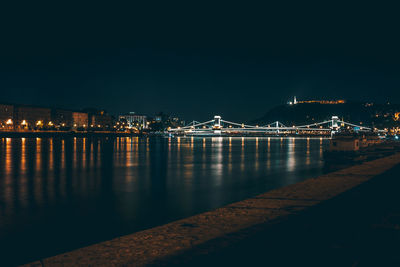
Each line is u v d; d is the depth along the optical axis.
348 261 7.78
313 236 9.77
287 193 17.62
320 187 19.78
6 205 27.91
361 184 21.11
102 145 147.88
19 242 17.70
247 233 10.34
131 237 10.16
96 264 8.12
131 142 197.25
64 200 30.30
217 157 89.00
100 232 19.75
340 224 11.09
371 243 9.02
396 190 18.64
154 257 8.52
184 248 9.12
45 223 21.97
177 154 99.62
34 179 45.00
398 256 8.02
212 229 10.87
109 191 35.53
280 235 9.99
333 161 69.44
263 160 80.06
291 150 125.12
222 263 7.99
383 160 47.22
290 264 7.76
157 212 25.38
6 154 88.75
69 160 74.06
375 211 13.10
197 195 33.22
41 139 197.12
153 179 45.97
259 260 8.07
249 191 35.91
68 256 8.66
